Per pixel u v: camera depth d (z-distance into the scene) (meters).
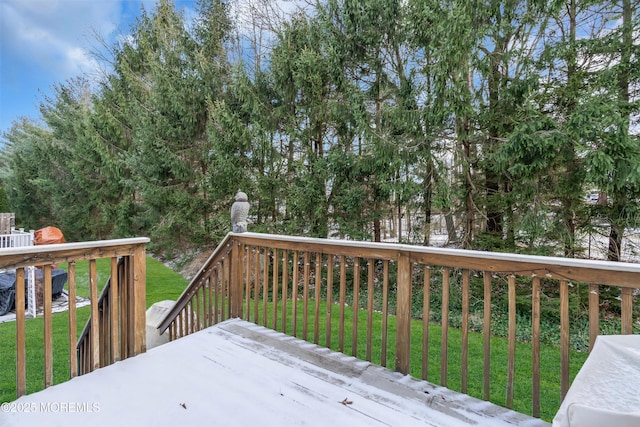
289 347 2.65
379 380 2.16
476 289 6.01
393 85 6.87
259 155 7.64
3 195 15.62
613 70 4.59
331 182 7.21
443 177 5.99
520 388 2.98
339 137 7.42
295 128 7.33
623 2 4.98
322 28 6.93
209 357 2.47
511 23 5.46
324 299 6.56
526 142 4.71
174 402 1.91
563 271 1.68
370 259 2.42
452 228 6.71
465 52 5.15
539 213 5.15
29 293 5.92
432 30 5.46
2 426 1.68
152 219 9.59
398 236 7.41
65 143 13.68
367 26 6.60
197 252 9.36
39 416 1.76
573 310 4.88
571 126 4.40
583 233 5.36
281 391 2.04
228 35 9.32
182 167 8.71
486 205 5.98
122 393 1.99
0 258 1.78
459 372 3.28
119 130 10.94
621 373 0.99
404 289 2.23
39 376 3.47
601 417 0.85
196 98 8.47
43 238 8.31
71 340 2.11
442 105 5.53
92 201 12.70
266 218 8.04
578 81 4.86
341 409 1.86
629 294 1.52
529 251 5.55
